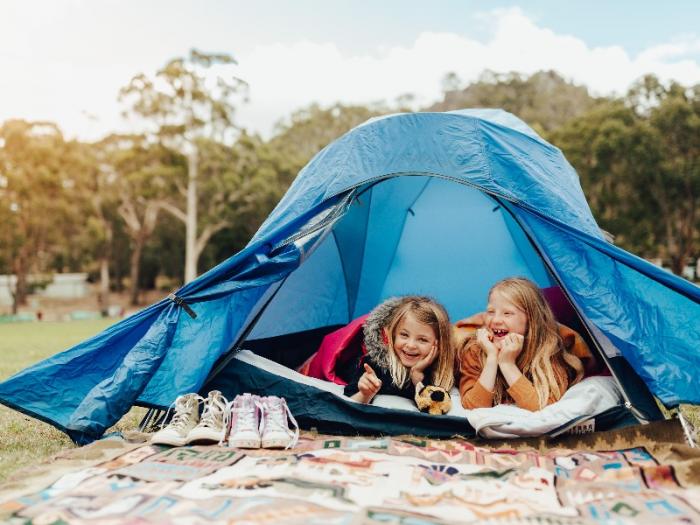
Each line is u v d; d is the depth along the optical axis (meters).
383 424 3.33
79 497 2.22
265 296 3.79
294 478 2.41
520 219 3.56
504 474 2.52
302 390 3.50
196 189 32.59
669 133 27.86
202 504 2.13
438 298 4.93
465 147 3.70
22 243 32.38
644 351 3.12
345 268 4.88
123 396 3.24
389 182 4.74
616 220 28.33
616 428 3.21
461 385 3.54
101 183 34.41
